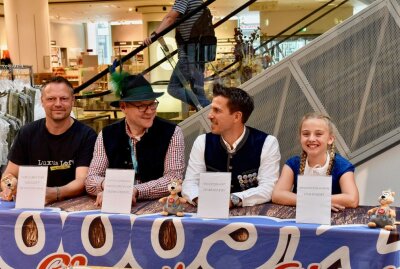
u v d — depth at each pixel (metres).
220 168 2.01
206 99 3.06
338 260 1.48
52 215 1.73
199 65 3.13
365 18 2.77
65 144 2.20
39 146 2.20
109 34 19.45
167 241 1.63
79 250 1.72
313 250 1.50
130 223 1.66
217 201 1.65
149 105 2.04
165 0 12.02
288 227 1.52
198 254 1.62
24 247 1.77
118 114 3.95
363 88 2.81
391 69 2.77
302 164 1.88
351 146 2.87
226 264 1.59
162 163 2.12
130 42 18.36
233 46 3.32
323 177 1.57
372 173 2.89
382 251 1.43
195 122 2.97
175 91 3.07
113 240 1.69
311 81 2.86
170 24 3.26
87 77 7.24
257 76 2.91
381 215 1.48
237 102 1.92
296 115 2.90
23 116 3.44
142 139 2.11
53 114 2.13
